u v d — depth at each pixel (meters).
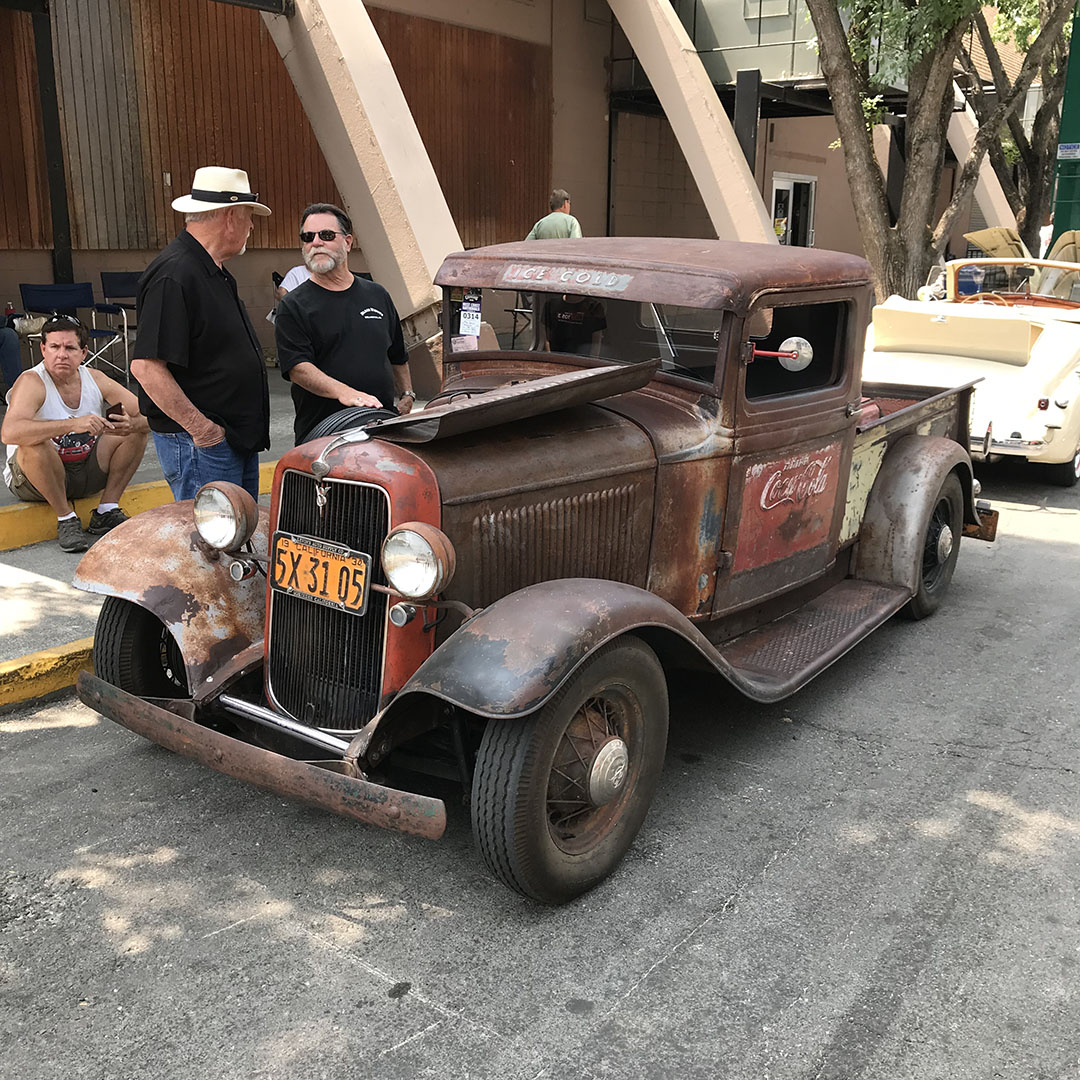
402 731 3.01
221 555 3.58
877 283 11.70
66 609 4.90
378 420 3.67
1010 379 7.49
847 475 4.40
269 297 12.34
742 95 13.32
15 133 9.91
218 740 2.99
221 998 2.56
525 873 2.76
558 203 10.04
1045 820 3.43
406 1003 2.55
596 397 3.23
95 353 9.65
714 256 3.68
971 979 2.65
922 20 10.31
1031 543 6.68
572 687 2.76
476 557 3.02
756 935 2.82
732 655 3.89
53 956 2.70
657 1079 2.31
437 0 13.13
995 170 17.38
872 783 3.67
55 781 3.60
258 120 11.80
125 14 10.44
